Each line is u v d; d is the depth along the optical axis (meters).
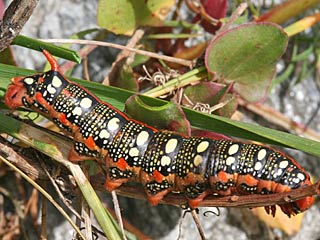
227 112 0.29
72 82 0.24
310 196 0.22
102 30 0.31
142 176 0.24
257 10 0.33
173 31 0.33
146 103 0.25
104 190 0.26
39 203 0.31
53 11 0.33
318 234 0.33
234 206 0.23
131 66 0.30
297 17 0.35
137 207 0.32
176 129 0.25
